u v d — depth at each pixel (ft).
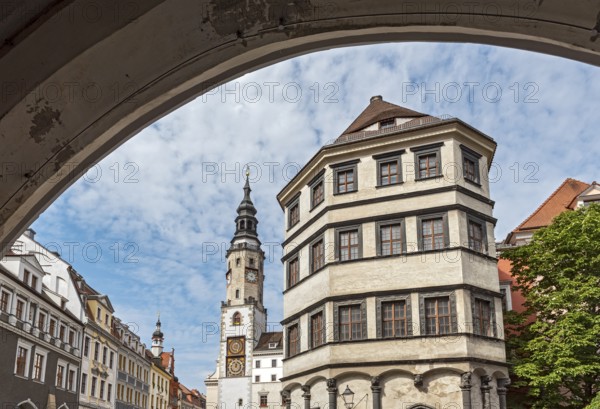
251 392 334.85
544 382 89.15
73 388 171.83
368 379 93.66
